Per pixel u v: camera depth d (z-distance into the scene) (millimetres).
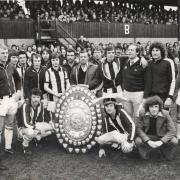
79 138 6168
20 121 6379
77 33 22203
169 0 29797
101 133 6105
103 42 23359
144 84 6262
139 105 6320
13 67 6590
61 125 6309
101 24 23156
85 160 5848
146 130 5809
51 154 6199
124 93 6484
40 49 14641
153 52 5926
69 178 5094
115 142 5918
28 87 7242
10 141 6301
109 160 5820
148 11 27875
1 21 19547
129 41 24484
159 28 25781
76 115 6152
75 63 8570
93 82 6980
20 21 20016
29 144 6809
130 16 25938
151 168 5430
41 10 20609
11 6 20484
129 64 6328
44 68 7281
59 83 7168
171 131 5613
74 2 23922
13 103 6207
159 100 5633
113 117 5879
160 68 5949
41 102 6621
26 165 5664
